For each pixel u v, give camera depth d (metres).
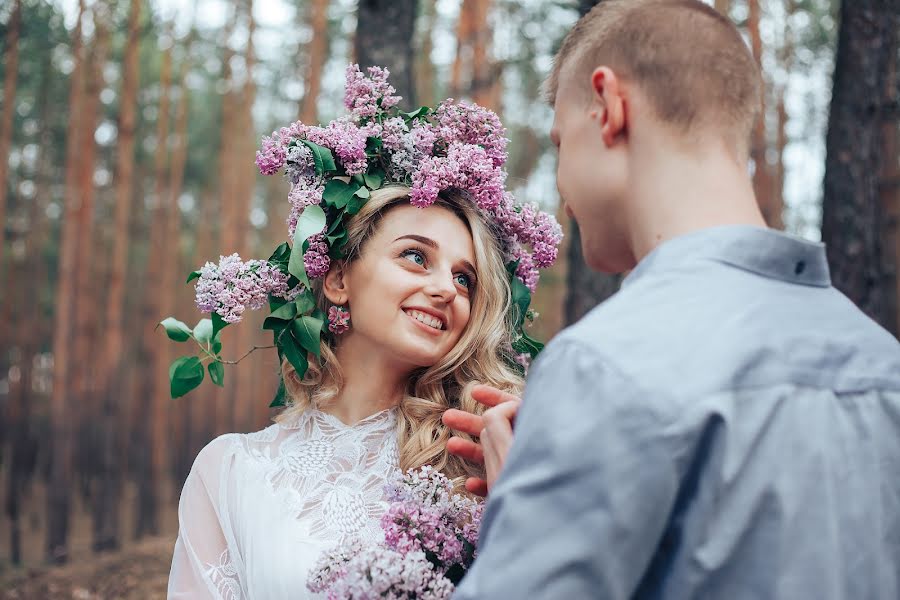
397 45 4.79
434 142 2.00
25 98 14.66
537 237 2.03
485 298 1.91
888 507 0.99
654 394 0.92
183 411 14.20
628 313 0.99
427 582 1.50
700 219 1.07
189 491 1.90
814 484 0.94
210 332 1.92
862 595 0.95
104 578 6.78
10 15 12.28
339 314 1.90
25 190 16.03
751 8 9.87
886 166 4.61
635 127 1.11
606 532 0.89
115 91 15.08
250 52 12.88
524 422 0.97
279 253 1.98
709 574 0.92
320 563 1.57
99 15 12.19
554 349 0.99
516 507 0.93
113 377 11.88
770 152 13.80
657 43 1.10
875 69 3.96
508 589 0.90
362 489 1.82
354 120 2.02
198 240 16.84
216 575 1.82
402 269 1.85
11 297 14.45
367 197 1.89
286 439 1.93
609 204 1.15
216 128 16.02
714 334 0.97
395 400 1.95
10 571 7.83
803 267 1.08
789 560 0.92
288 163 1.92
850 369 1.01
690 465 0.92
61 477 10.66
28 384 14.24
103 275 16.02
